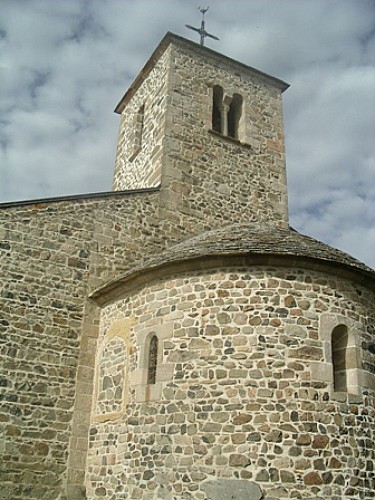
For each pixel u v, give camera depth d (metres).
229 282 10.42
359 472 9.41
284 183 17.97
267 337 9.91
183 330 10.44
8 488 10.77
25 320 12.03
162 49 18.25
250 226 13.12
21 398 11.46
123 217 14.14
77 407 11.91
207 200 15.96
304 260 10.38
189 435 9.62
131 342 11.45
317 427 9.38
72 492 11.16
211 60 18.44
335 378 10.23
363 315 10.76
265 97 19.09
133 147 18.50
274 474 8.98
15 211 12.69
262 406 9.44
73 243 13.17
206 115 17.30
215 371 9.86
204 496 9.09
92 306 12.88
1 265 12.14
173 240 14.76
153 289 11.32
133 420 10.59
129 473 10.26
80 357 12.33
